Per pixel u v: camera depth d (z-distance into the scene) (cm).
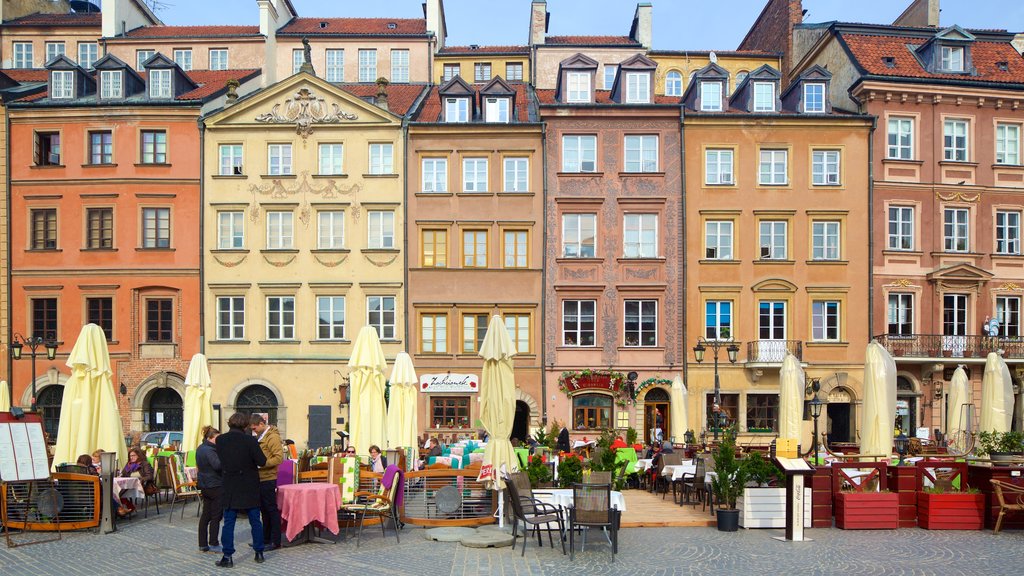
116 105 3806
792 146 3812
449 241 3791
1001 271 3875
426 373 3747
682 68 4656
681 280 3769
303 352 3762
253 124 3812
